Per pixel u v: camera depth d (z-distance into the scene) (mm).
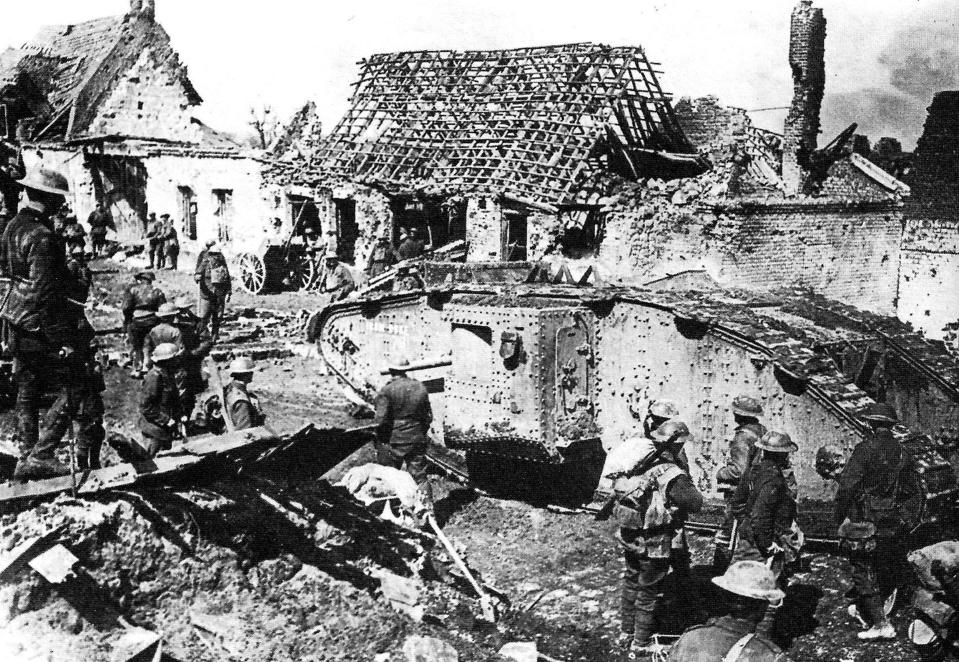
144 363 16234
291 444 9453
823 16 25859
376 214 28406
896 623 8758
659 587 8453
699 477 11289
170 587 8086
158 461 8523
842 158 26484
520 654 8266
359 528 9898
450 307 12195
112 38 36250
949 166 26156
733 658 5758
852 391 10391
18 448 10016
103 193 34094
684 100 29422
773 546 8422
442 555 10141
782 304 12719
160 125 36688
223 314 21078
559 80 27953
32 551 7316
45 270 8703
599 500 11906
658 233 23469
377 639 8141
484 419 11898
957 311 25766
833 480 10227
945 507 9820
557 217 24547
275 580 8703
